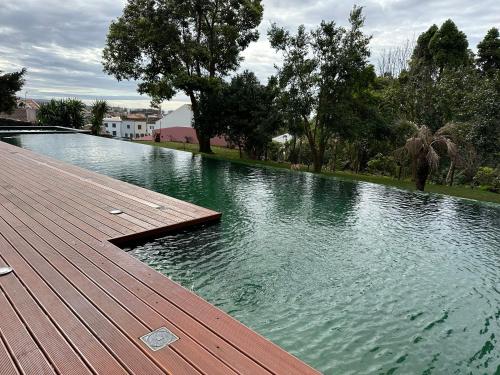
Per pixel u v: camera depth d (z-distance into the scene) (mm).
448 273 4234
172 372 1618
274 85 13531
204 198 7117
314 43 11719
